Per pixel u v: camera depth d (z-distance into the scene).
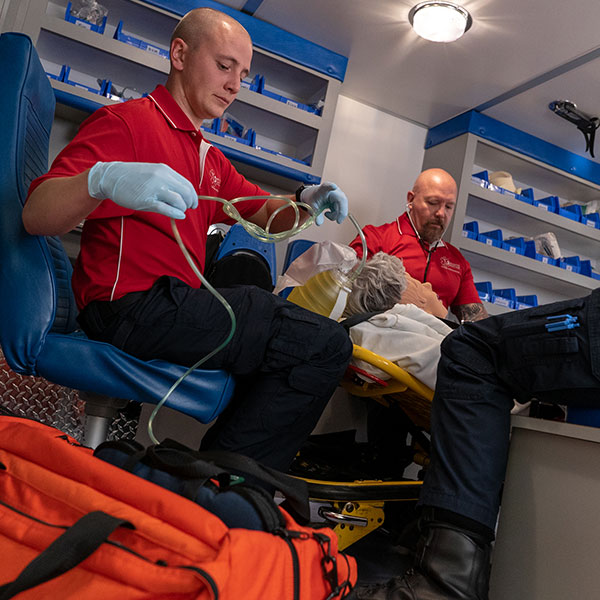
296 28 3.28
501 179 3.98
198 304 1.34
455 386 1.30
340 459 2.04
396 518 2.04
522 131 3.93
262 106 3.18
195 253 1.54
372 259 2.01
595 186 4.21
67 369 1.27
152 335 1.32
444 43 3.16
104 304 1.33
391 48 3.28
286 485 0.87
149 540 0.72
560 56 3.12
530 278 4.20
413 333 1.72
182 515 0.73
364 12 3.04
